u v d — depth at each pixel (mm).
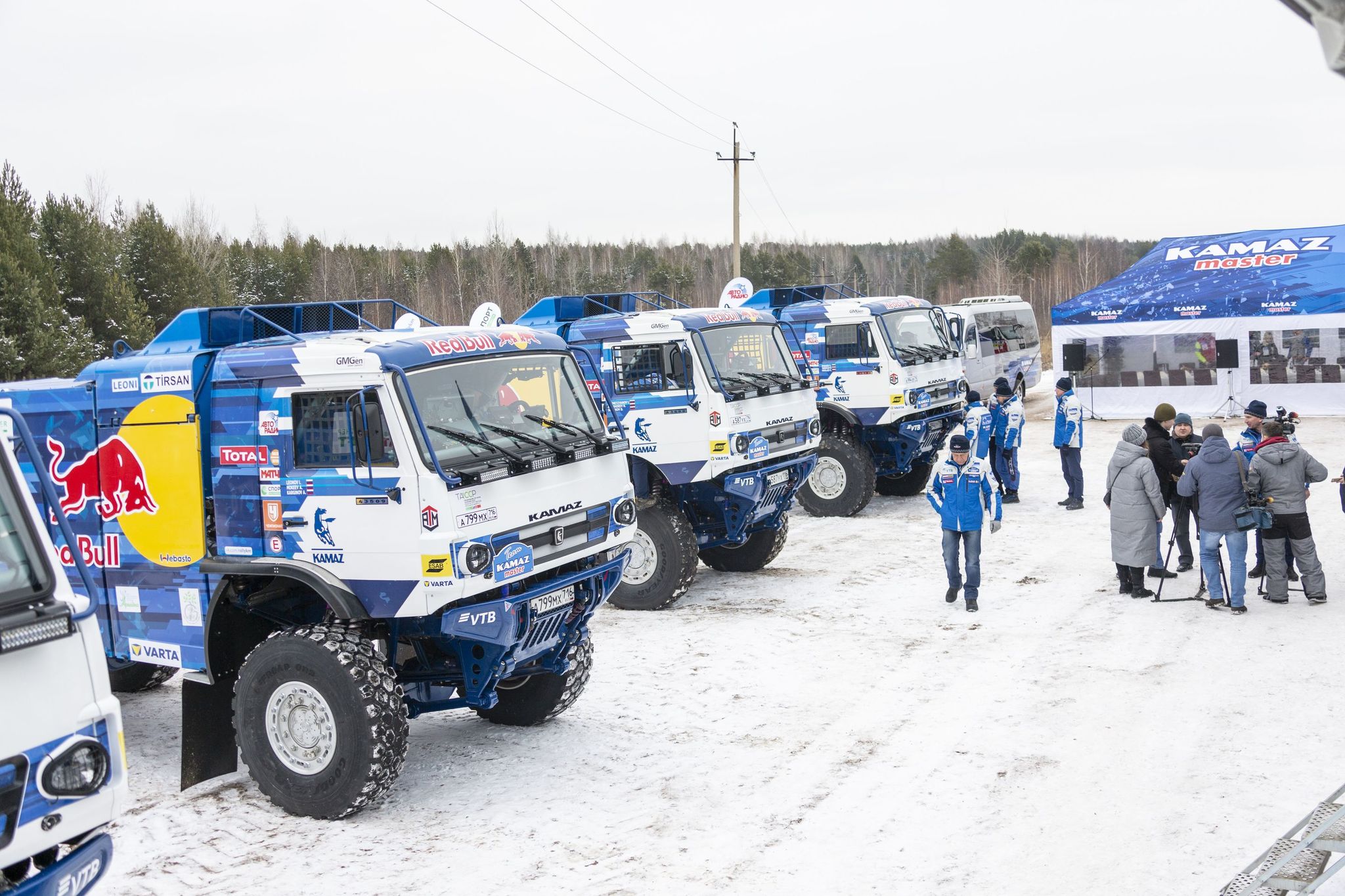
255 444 6891
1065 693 8141
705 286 96438
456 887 5602
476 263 80812
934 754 7113
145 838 6387
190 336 7359
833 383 16328
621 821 6359
